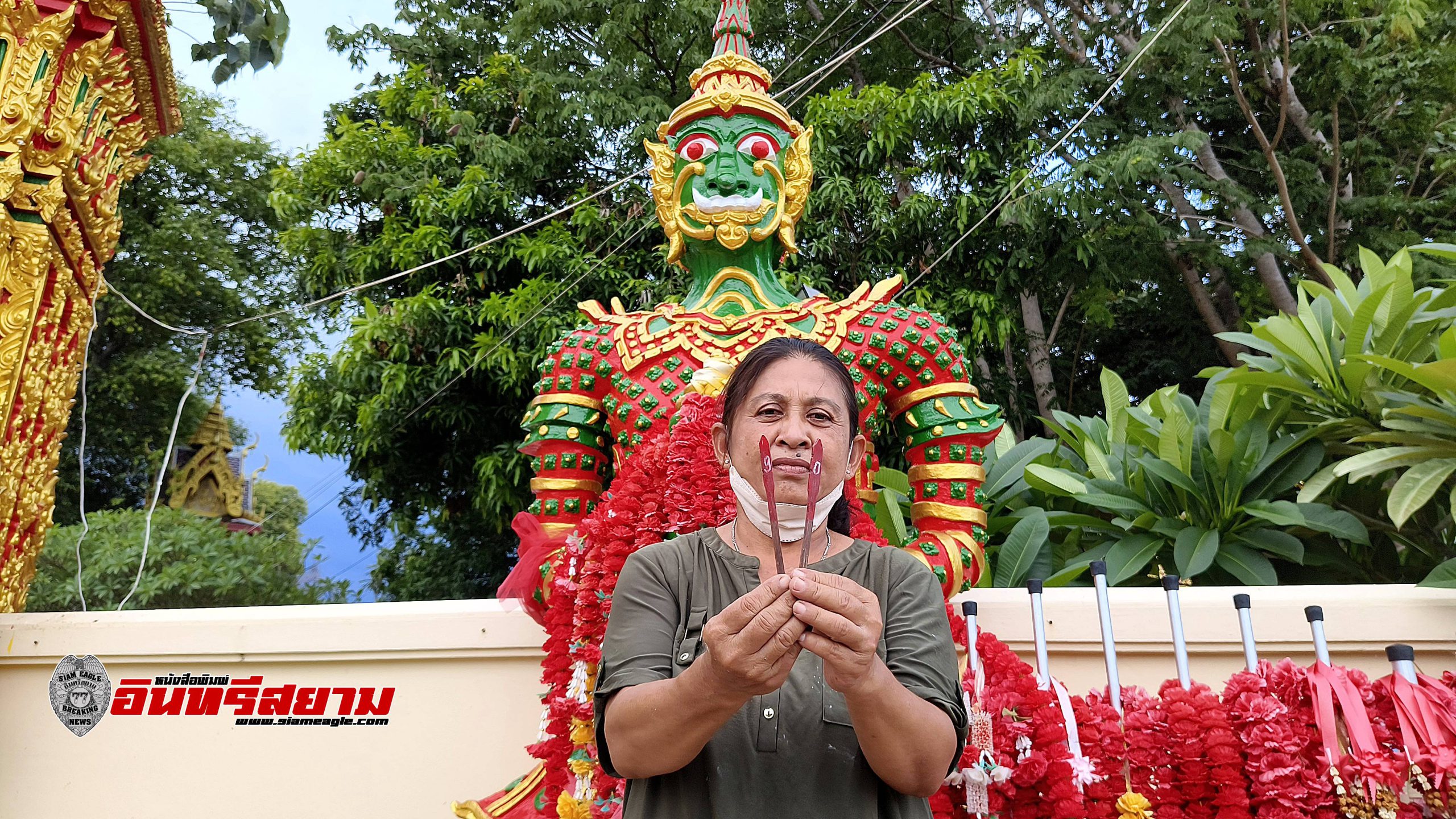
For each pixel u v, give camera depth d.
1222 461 4.41
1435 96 10.64
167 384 13.78
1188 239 11.23
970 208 9.12
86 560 8.55
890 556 1.93
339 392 10.05
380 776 3.49
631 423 3.54
